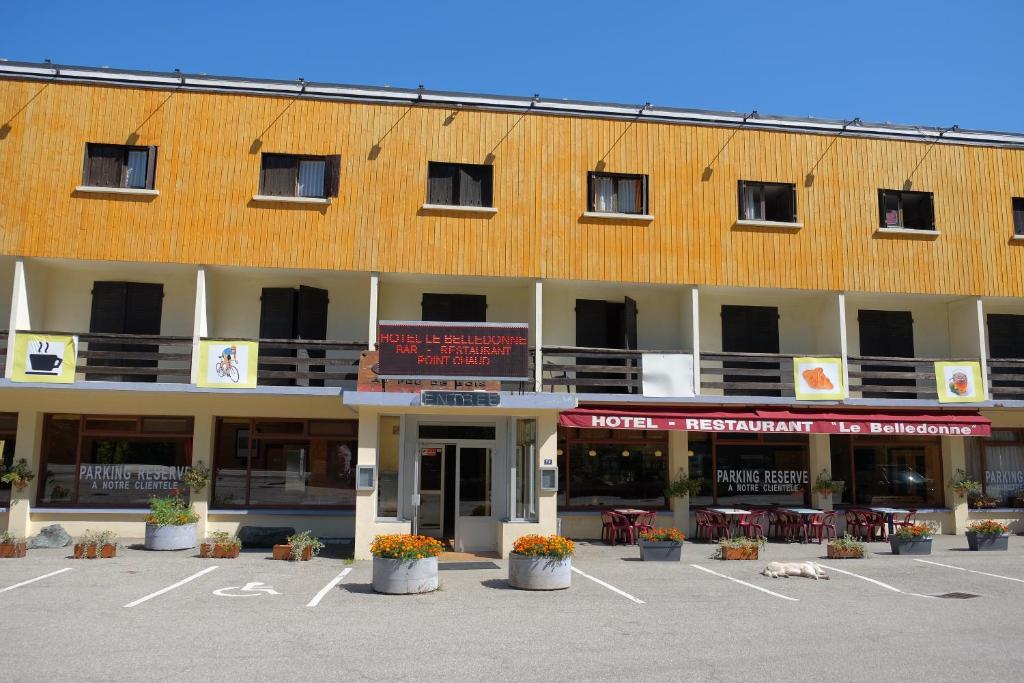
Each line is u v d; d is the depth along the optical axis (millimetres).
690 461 23062
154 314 21953
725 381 23781
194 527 19438
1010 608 13117
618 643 10656
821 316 23891
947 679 9133
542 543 14688
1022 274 23750
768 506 23125
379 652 10094
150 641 10430
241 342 20266
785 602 13508
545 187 22203
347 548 19562
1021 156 24406
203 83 21469
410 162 21812
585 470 22516
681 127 23031
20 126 20672
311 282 22531
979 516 23922
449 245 21609
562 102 22672
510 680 8969
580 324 23344
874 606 13234
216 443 21469
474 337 18484
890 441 24125
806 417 21422
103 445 21172
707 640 10852
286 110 21625
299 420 21750
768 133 23344
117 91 21172
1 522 20359
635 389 23156
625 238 22297
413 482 19125
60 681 8688
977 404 22688
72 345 19781
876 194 23484
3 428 20844
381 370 18234
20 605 12539
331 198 21312
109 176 20984
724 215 22781
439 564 17312
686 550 19750
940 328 24719
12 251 20156
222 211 21000
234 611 12344
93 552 17297
